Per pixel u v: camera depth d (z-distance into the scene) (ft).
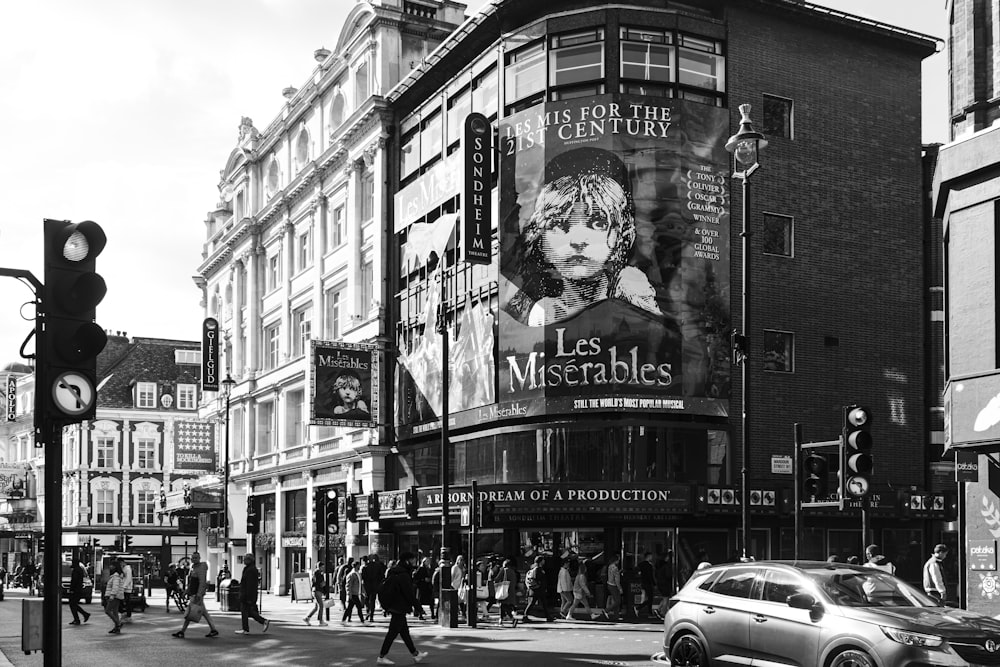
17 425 326.44
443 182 122.72
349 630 84.28
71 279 24.56
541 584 93.25
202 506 191.72
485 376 111.04
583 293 102.58
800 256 110.63
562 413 102.42
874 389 112.88
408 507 116.26
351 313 144.46
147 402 279.28
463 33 118.52
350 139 146.61
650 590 95.55
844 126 115.34
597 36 105.50
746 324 64.75
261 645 70.33
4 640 75.82
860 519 109.40
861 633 37.11
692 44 107.34
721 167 106.42
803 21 113.60
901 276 116.37
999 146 59.47
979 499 61.05
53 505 24.45
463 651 63.77
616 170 103.14
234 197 203.82
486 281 112.06
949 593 112.98
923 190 119.44
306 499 161.07
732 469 103.91
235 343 195.42
